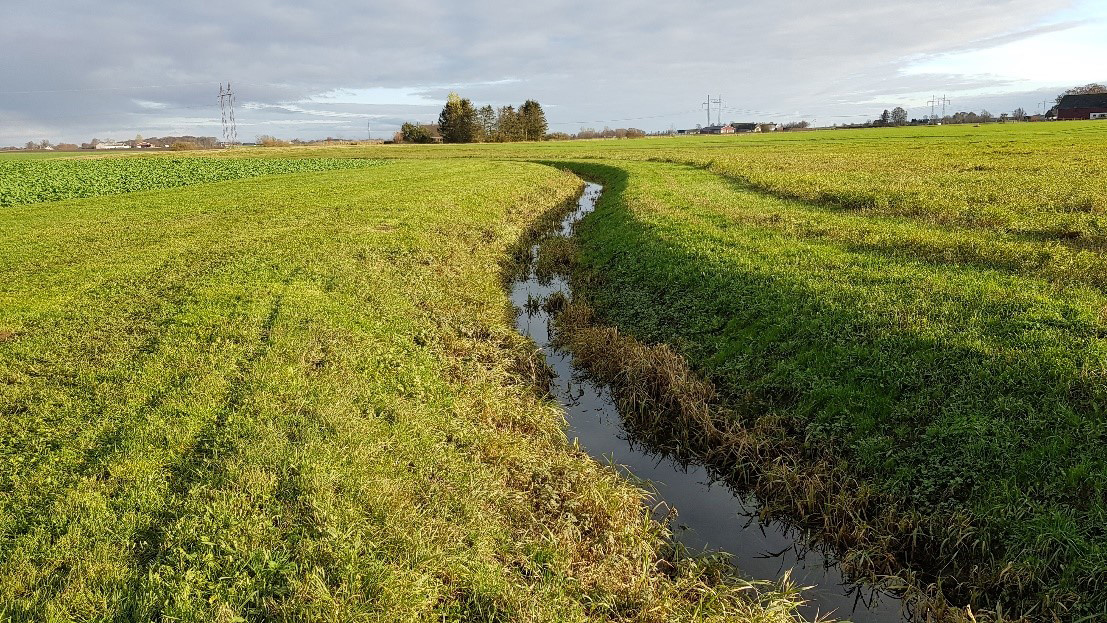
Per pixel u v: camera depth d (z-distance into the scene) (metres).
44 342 9.52
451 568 5.41
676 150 64.81
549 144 101.19
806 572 6.54
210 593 4.83
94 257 14.91
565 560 5.91
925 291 10.29
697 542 6.98
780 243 14.47
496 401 8.95
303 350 9.26
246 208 23.09
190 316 10.37
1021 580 5.69
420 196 25.38
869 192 21.06
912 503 6.73
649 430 9.16
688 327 11.59
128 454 6.48
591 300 14.78
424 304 12.38
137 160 68.94
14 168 54.06
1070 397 7.00
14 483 6.09
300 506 5.80
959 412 7.32
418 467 6.76
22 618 4.53
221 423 7.18
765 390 9.20
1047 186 21.08
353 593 4.94
